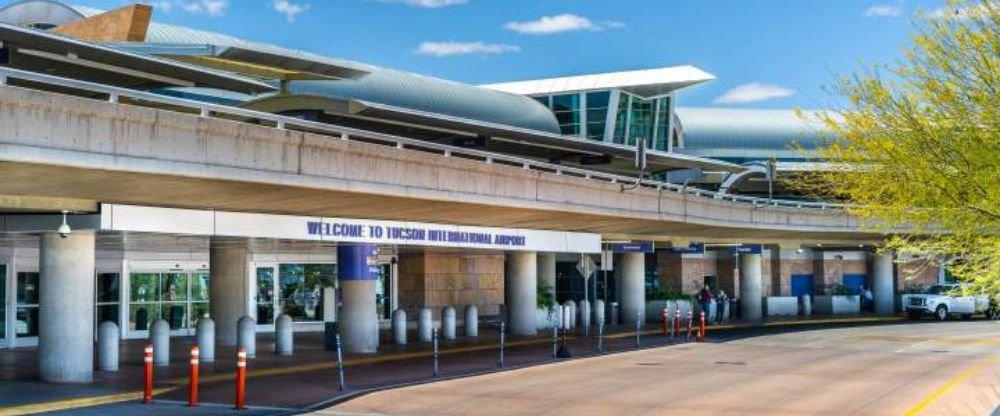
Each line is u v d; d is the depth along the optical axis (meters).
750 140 99.62
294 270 44.91
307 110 32.12
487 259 50.56
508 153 44.16
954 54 17.25
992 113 16.91
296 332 43.56
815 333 44.34
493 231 37.22
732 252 58.12
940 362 30.58
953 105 17.30
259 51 37.53
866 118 18.31
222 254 35.94
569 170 34.84
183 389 23.41
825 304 65.44
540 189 32.75
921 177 17.69
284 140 22.88
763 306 63.09
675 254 65.06
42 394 21.84
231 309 35.94
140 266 38.88
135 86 37.03
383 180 25.94
